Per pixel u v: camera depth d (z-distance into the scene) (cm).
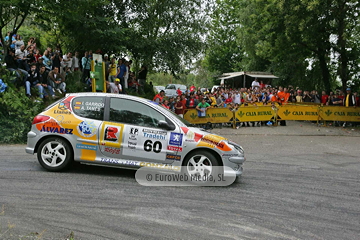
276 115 1767
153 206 517
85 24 1550
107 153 645
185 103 1655
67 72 1472
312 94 2083
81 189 571
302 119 1803
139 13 1892
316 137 1488
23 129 1016
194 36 2073
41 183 589
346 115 1830
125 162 641
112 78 1595
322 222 499
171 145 638
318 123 1861
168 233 429
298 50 2517
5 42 1352
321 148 1209
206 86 5572
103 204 512
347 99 1866
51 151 658
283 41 2417
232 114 1681
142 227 442
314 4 1908
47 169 659
